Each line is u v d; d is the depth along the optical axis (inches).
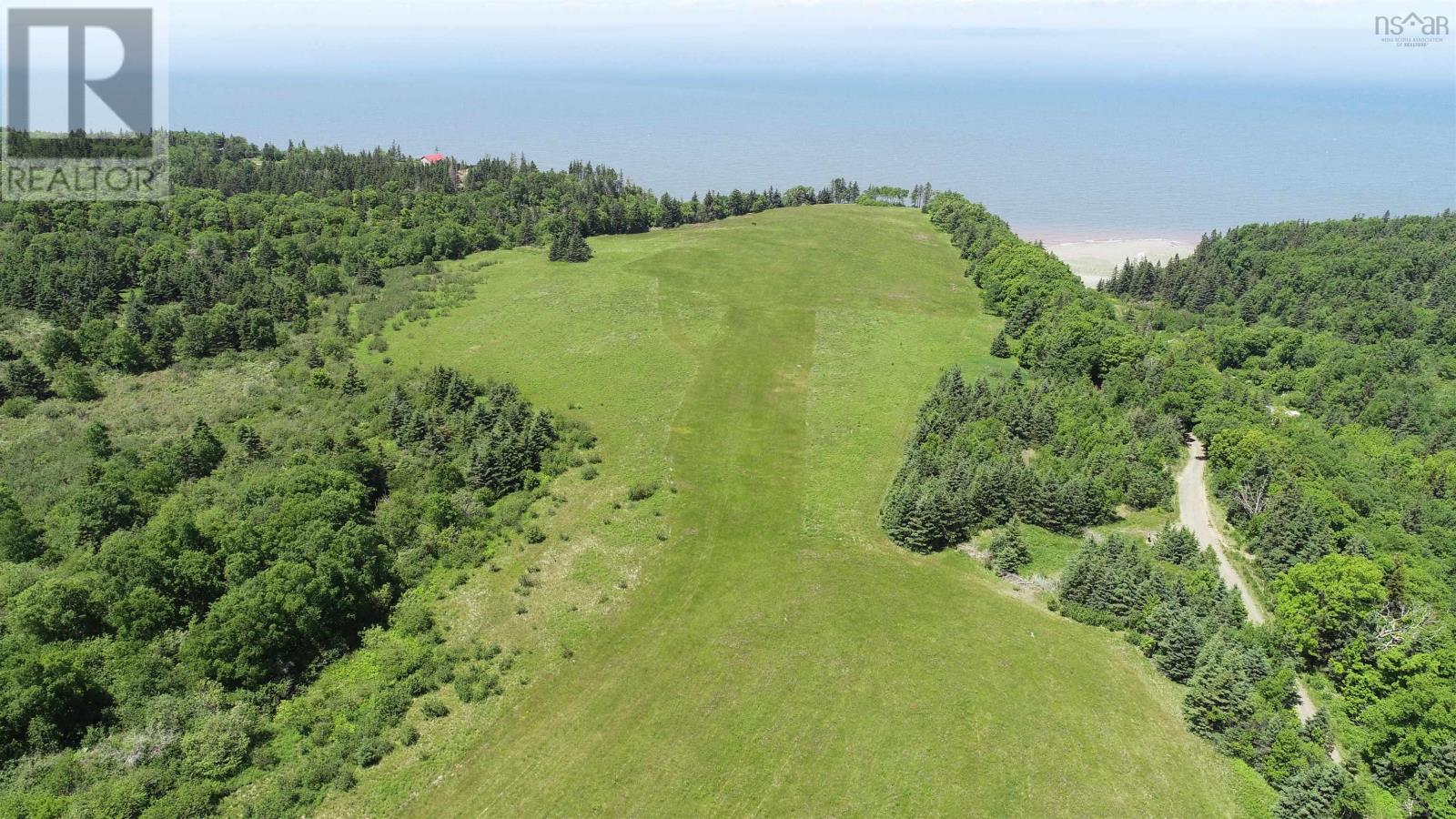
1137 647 2856.8
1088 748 2421.3
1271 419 4483.3
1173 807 2240.4
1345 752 2429.9
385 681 2652.6
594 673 2711.6
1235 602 2910.9
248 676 2541.8
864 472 4010.8
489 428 4192.9
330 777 2300.7
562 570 3248.0
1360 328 6550.2
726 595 3090.6
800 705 2571.4
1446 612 2918.3
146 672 2497.5
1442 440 4751.5
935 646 2827.3
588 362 5182.1
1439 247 7755.9
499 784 2306.8
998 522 3580.2
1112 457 3868.1
